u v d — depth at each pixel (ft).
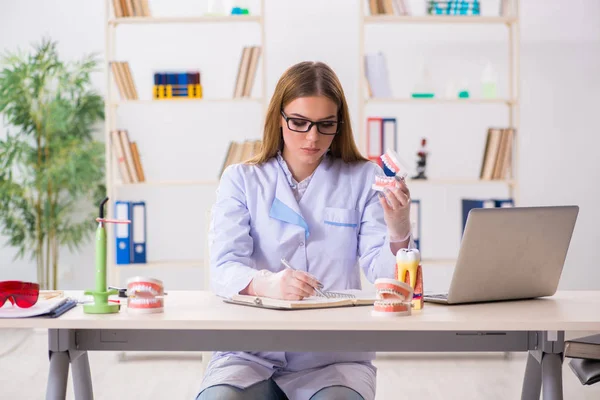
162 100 14.55
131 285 5.41
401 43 16.67
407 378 12.51
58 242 16.63
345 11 16.61
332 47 16.65
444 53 16.69
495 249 5.83
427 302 6.15
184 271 17.08
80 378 6.18
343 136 6.92
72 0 16.83
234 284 6.06
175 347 5.39
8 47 16.84
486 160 15.01
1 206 16.42
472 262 5.80
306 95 6.40
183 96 14.65
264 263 6.72
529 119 16.83
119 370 13.07
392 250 6.26
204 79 16.83
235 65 16.79
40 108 16.19
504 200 14.71
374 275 6.48
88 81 16.34
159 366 13.34
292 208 6.70
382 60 14.69
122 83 14.78
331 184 6.85
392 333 5.35
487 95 15.23
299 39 16.66
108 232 14.69
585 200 16.90
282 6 16.62
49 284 16.88
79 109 16.28
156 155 16.93
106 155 14.93
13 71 16.35
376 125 14.52
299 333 5.33
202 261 15.49
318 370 6.14
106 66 14.69
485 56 16.69
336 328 4.99
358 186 6.89
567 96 16.78
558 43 16.75
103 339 5.44
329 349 5.34
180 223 17.02
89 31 16.85
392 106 16.74
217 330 5.36
